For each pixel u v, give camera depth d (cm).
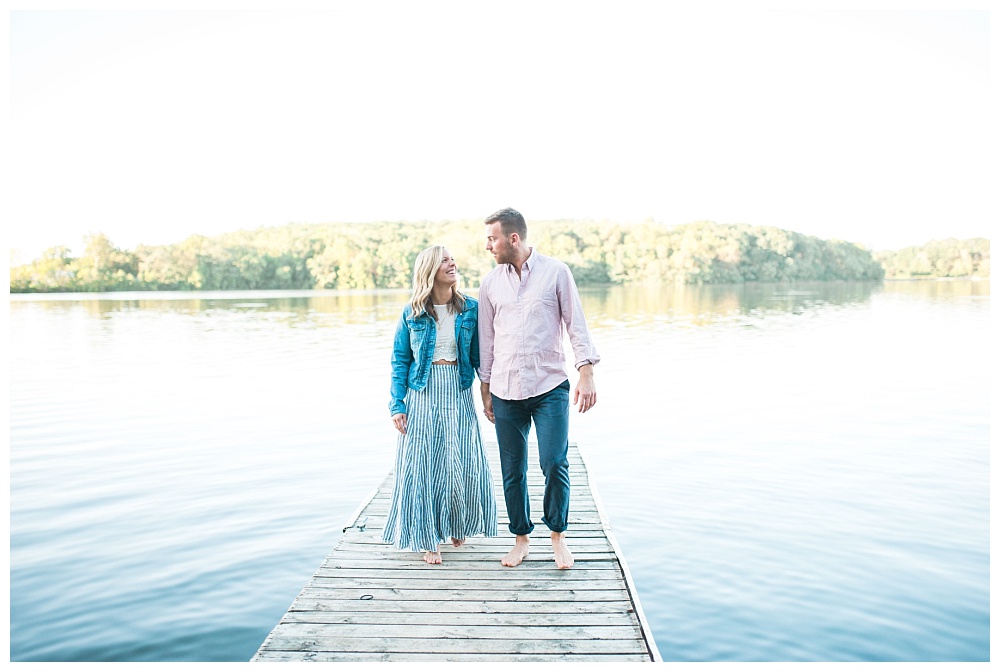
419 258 385
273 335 2350
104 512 624
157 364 1650
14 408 1122
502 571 388
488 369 389
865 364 1669
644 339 2255
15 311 3619
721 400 1206
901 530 588
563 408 376
